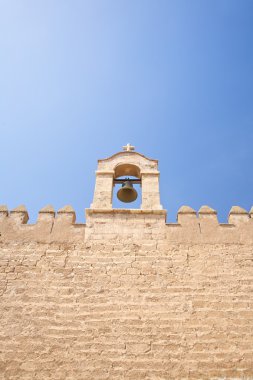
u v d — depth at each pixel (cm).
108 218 1045
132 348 766
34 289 875
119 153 1298
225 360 747
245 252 952
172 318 815
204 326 801
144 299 851
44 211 1073
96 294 862
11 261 938
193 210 1072
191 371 730
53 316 822
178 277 894
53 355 758
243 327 798
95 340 780
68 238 994
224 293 860
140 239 985
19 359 753
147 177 1201
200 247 966
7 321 815
